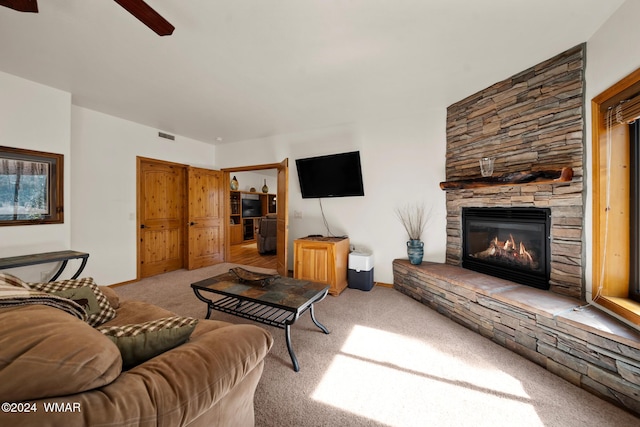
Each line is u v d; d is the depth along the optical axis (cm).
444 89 276
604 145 181
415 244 321
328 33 187
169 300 308
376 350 202
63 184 278
